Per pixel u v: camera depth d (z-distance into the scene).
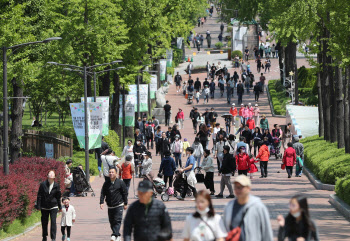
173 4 150.62
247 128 110.69
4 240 50.09
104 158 73.38
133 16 123.69
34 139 110.94
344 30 72.44
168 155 73.44
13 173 61.53
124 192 44.81
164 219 28.25
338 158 81.12
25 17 95.88
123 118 130.88
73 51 112.50
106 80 124.62
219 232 26.05
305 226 25.34
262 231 25.23
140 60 134.75
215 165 107.31
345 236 45.00
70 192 80.19
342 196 62.16
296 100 163.38
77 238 49.59
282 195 71.38
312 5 93.19
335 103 99.62
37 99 153.75
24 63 92.25
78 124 94.50
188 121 163.00
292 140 117.94
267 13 195.12
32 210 60.66
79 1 109.56
